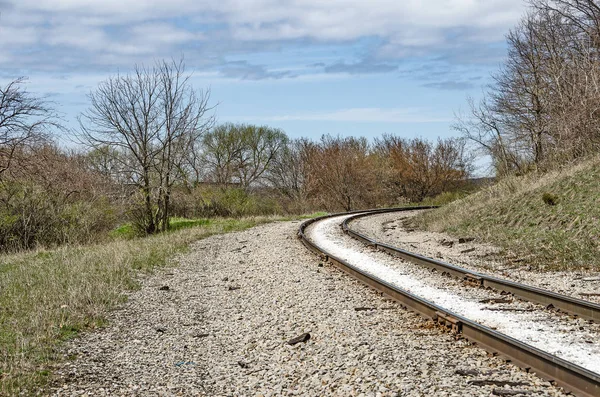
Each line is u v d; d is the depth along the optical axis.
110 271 13.47
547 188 20.62
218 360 7.32
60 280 12.59
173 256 17.19
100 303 10.50
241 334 8.44
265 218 32.91
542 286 10.89
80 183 26.45
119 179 28.61
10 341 7.98
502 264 14.04
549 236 16.17
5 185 23.12
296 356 7.15
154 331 8.84
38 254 19.39
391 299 9.83
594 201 16.88
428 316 8.48
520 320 8.27
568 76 28.45
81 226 25.53
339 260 13.62
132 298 11.27
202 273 14.23
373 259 15.09
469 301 9.66
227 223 29.77
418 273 12.66
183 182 31.81
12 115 21.50
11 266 16.45
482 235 19.31
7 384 6.25
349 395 5.73
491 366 6.27
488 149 35.56
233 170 60.59
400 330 7.98
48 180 24.25
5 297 11.15
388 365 6.45
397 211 40.84
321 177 59.94
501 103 34.72
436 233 22.73
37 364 7.11
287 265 14.45
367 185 59.84
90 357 7.52
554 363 5.72
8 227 23.30
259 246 18.95
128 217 29.50
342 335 7.88
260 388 6.20
